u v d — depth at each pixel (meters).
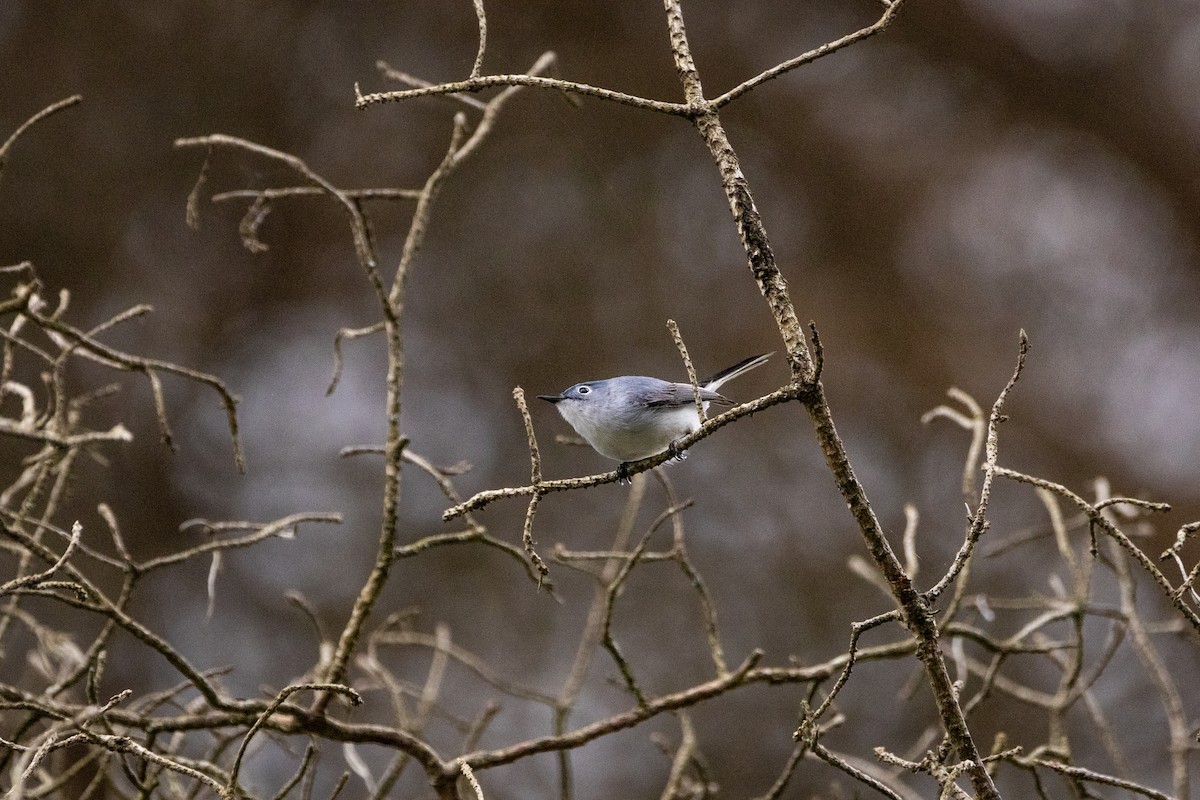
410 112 14.84
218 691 5.46
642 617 13.26
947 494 13.64
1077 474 13.48
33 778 6.08
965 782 6.43
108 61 14.44
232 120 14.62
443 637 6.68
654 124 15.12
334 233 14.66
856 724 11.80
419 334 14.74
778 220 15.16
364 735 4.93
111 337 13.69
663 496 13.89
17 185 13.87
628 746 12.01
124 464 13.09
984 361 14.32
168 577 12.79
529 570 5.28
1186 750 5.67
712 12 15.40
